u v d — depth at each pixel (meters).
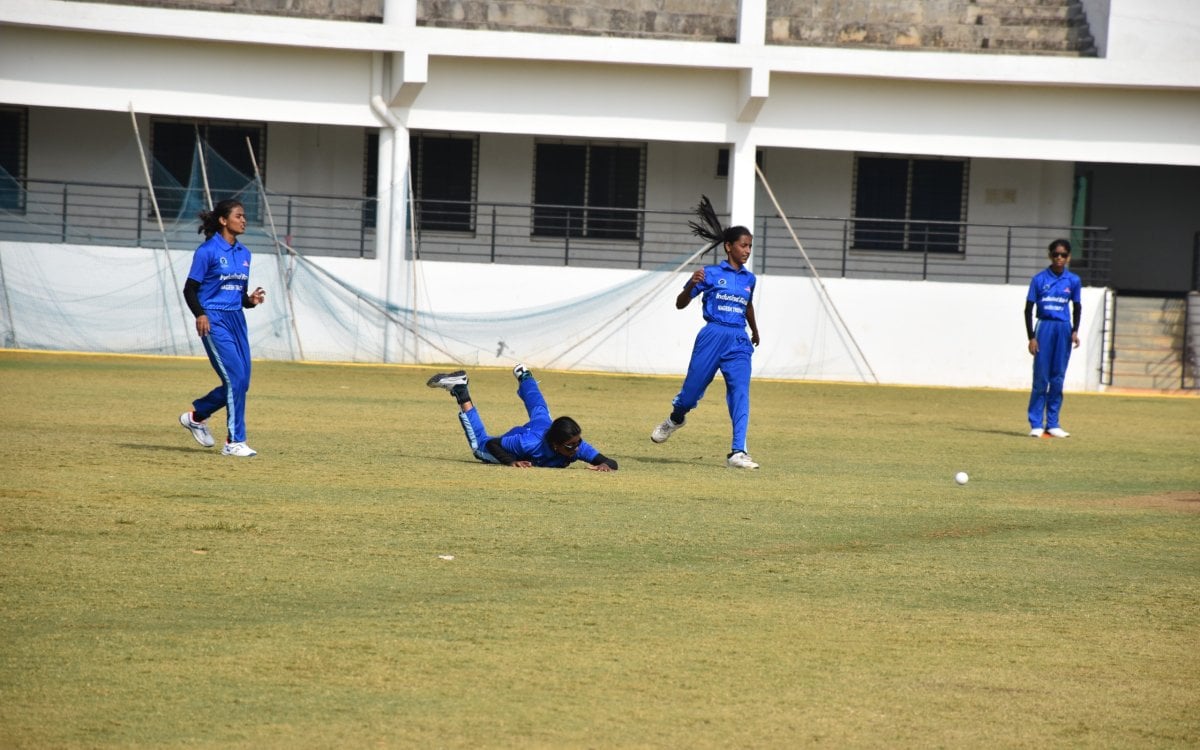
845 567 21.56
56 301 67.75
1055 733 13.73
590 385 62.25
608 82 70.25
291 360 68.75
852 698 14.62
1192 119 71.69
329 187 75.94
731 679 15.13
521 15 72.44
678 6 73.38
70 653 15.20
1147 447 44.00
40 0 65.06
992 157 73.69
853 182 78.62
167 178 74.50
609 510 26.03
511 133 71.88
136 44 67.44
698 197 78.00
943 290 71.88
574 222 77.50
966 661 16.27
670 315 71.06
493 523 24.08
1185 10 70.75
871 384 70.75
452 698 14.11
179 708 13.53
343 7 70.62
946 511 27.88
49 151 73.69
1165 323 74.69
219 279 30.89
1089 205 85.56
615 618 17.64
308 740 12.75
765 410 53.59
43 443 32.59
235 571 19.53
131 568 19.45
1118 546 24.42
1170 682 15.63
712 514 26.17
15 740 12.50
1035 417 46.75
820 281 71.44
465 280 70.12
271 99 68.62
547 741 12.91
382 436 37.84
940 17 75.25
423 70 67.56
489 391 56.19
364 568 20.08
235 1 69.94
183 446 33.25
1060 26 74.88
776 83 70.94
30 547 20.52
